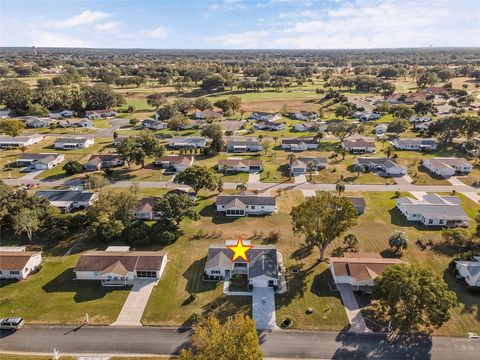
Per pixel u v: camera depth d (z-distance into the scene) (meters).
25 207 85.31
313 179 118.44
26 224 78.25
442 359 51.78
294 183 115.38
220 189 106.62
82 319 59.00
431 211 91.38
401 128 161.62
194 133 174.00
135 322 58.44
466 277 67.75
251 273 67.56
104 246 79.94
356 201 97.19
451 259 75.56
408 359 51.75
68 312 60.53
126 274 67.75
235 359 39.00
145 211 91.81
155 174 122.31
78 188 110.50
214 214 94.94
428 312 53.72
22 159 130.00
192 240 82.56
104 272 67.31
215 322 44.72
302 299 63.78
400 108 197.25
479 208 98.31
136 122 189.75
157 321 58.62
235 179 118.31
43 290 65.88
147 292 65.38
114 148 149.38
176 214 82.69
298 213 70.56
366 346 53.88
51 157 131.25
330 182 116.12
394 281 55.69
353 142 148.38
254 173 123.69
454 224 89.25
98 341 54.72
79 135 167.75
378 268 67.56
